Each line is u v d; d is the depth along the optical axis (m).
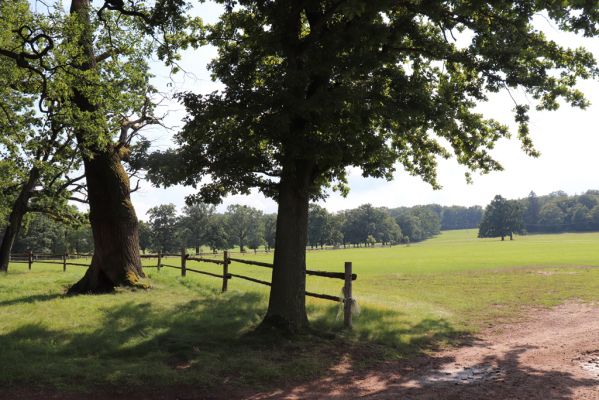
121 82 17.78
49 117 16.66
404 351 8.77
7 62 15.91
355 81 9.66
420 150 15.02
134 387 6.27
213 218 120.00
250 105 8.73
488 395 6.11
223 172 9.82
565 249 60.88
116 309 11.60
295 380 6.86
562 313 12.91
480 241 143.62
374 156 10.66
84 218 33.44
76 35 15.25
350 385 6.69
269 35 9.90
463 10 9.33
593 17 8.62
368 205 156.38
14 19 15.55
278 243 9.77
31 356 7.36
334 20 9.93
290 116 8.58
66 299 13.27
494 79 10.95
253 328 9.59
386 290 19.30
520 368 7.51
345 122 9.26
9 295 14.33
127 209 16.08
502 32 10.08
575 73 11.26
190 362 7.35
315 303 13.18
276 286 9.64
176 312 11.29
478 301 15.58
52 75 15.16
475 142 13.15
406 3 9.63
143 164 11.99
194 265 40.81
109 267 15.54
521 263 36.22
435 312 13.11
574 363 7.74
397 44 10.30
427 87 10.83
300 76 8.46
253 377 6.87
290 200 9.77
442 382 6.81
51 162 24.56
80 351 7.89
